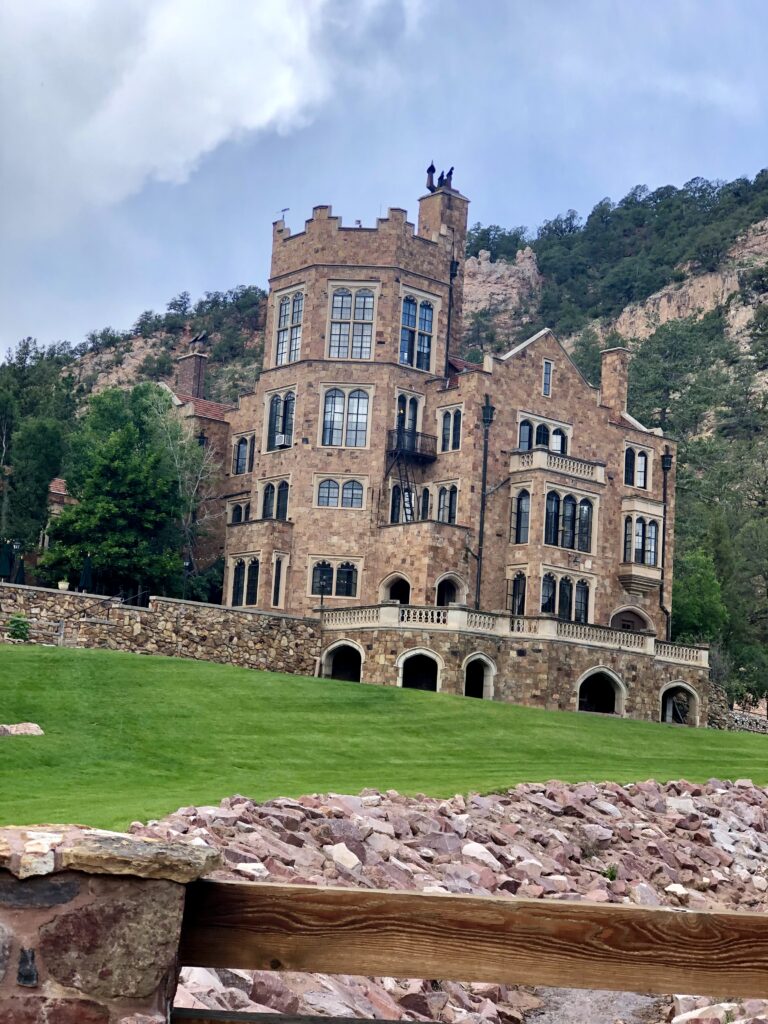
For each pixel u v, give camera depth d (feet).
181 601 183.11
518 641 191.62
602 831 94.63
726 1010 55.98
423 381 221.25
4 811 74.02
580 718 163.32
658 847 95.91
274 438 225.56
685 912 23.79
